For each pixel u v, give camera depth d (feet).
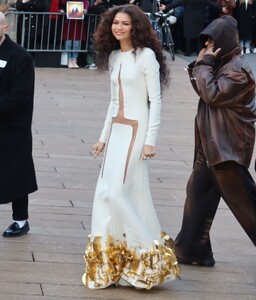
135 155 20.67
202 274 22.72
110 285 21.15
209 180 22.70
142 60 20.62
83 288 21.07
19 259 23.00
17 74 24.17
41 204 28.43
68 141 38.78
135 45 20.59
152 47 20.84
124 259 20.79
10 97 24.06
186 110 48.78
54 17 62.44
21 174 24.73
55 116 44.34
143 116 20.81
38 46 62.90
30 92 24.40
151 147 20.65
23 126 24.75
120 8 20.68
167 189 31.60
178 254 23.27
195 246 23.12
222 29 21.39
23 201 25.02
